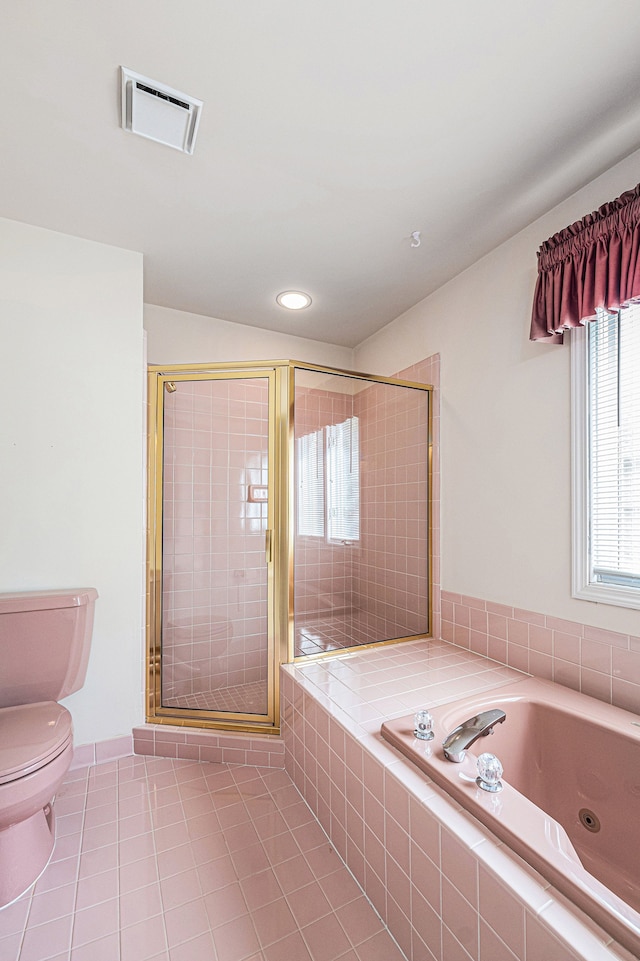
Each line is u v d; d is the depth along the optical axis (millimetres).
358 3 971
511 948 777
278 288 2375
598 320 1535
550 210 1731
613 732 1309
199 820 1522
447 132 1337
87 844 1405
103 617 1896
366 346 3123
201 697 2176
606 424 1550
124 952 1061
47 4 974
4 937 1097
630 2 960
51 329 1836
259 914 1161
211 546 2232
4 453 1747
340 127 1315
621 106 1245
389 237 1911
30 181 1553
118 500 1934
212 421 2230
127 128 1312
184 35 1046
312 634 2062
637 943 662
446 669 1852
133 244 1956
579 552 1600
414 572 2350
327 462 2182
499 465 1956
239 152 1414
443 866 939
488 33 1035
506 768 1440
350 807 1307
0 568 1726
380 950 1067
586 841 1322
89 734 1867
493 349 2004
